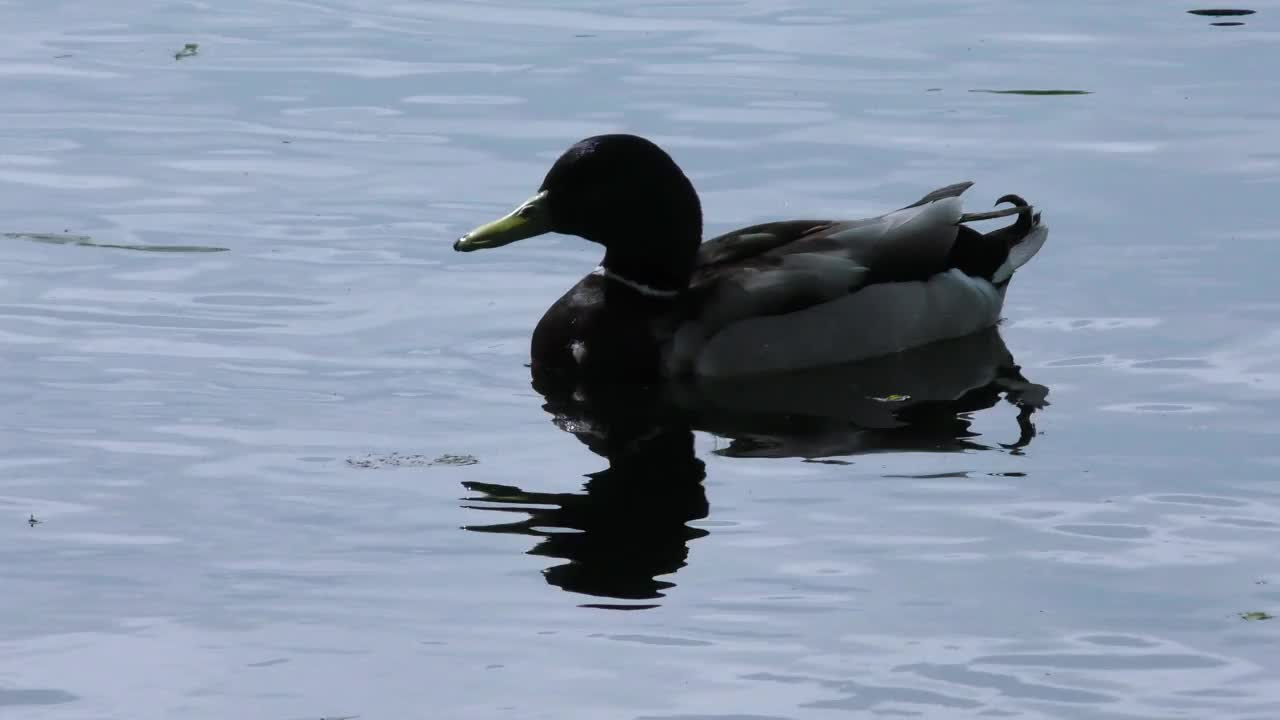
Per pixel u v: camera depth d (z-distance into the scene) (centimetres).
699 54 2262
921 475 1241
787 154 1930
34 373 1412
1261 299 1570
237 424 1327
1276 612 1034
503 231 1512
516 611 1045
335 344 1495
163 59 2269
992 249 1591
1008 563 1102
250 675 972
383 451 1284
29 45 2325
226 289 1606
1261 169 1880
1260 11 2453
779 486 1224
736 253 1543
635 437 1323
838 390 1430
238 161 1930
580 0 2516
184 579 1084
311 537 1143
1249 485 1211
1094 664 980
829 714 930
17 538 1137
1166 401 1370
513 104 2088
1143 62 2239
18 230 1736
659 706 938
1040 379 1432
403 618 1037
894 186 1845
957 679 965
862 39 2333
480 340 1517
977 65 2227
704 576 1088
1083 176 1873
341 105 2098
